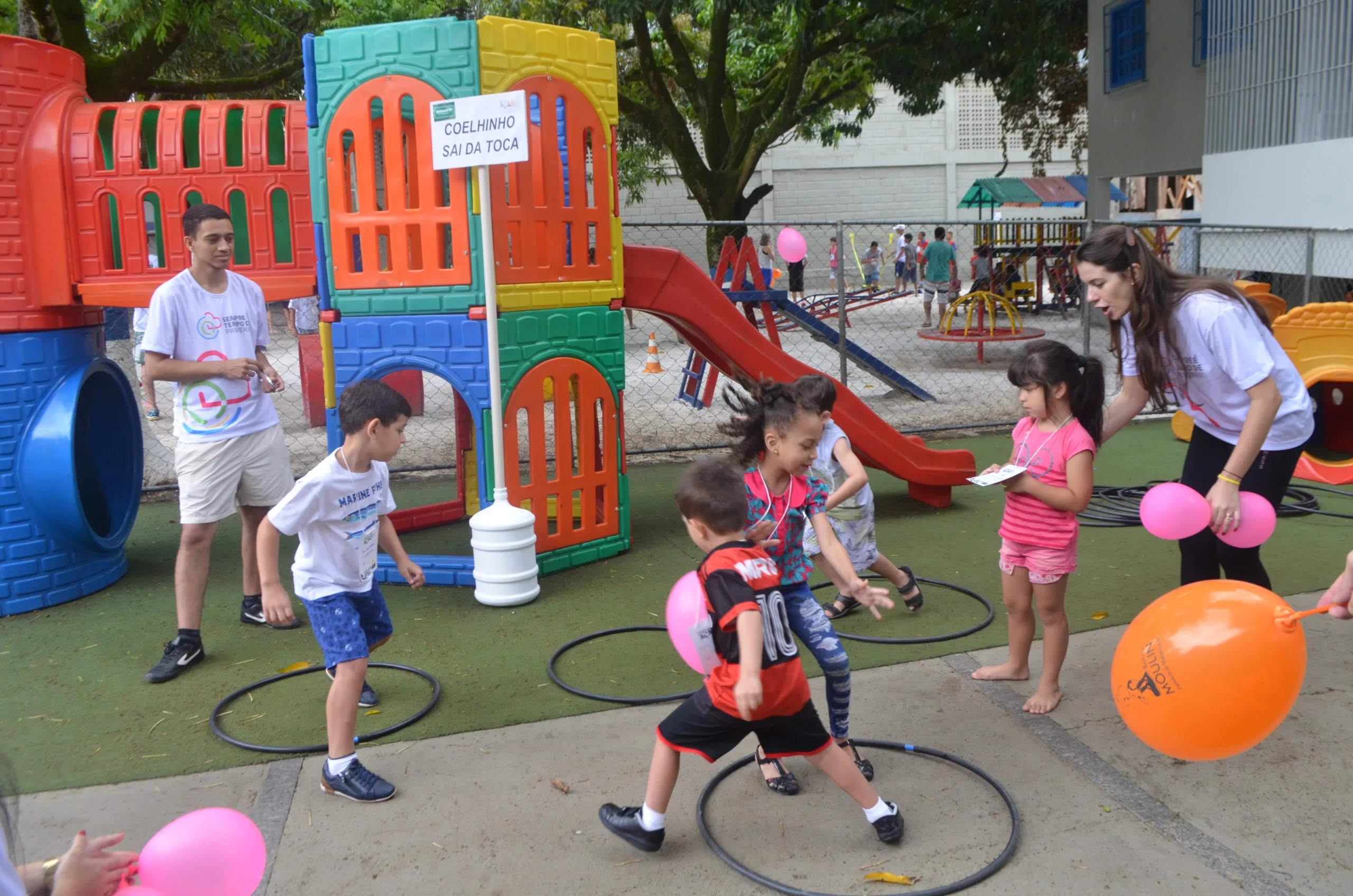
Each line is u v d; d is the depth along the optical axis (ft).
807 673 13.60
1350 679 12.69
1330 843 9.27
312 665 14.28
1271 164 31.86
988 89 93.71
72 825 10.18
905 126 93.66
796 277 48.80
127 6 29.63
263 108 17.89
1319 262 30.19
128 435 18.90
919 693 12.83
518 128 14.98
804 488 10.32
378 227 16.79
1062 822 9.74
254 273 17.62
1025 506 12.02
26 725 12.53
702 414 35.12
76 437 18.53
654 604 16.61
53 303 16.89
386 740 11.88
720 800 10.41
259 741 12.02
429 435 32.91
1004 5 49.60
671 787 9.25
